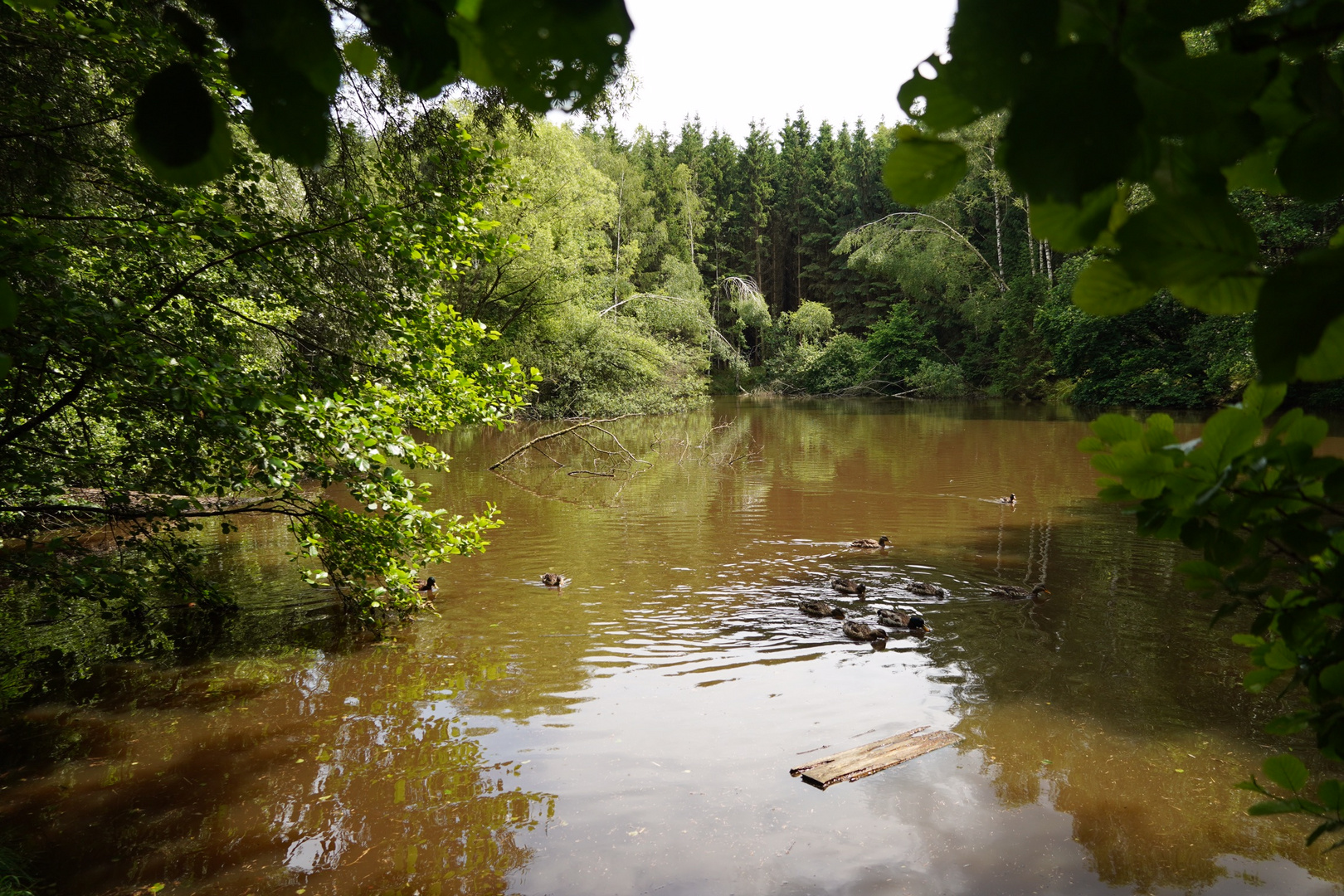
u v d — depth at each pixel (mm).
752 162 64250
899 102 669
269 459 6688
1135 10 569
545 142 27672
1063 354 35438
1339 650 1105
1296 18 653
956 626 9266
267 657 8453
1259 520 992
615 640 8875
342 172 7387
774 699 7320
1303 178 719
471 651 8586
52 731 6738
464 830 5309
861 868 4891
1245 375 27094
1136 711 6980
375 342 8180
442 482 19844
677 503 17156
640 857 5012
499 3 648
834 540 13688
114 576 6336
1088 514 15625
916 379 49000
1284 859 4938
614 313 37219
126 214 6445
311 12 702
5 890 4449
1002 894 4621
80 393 6039
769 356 59031
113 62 5699
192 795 5738
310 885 4762
